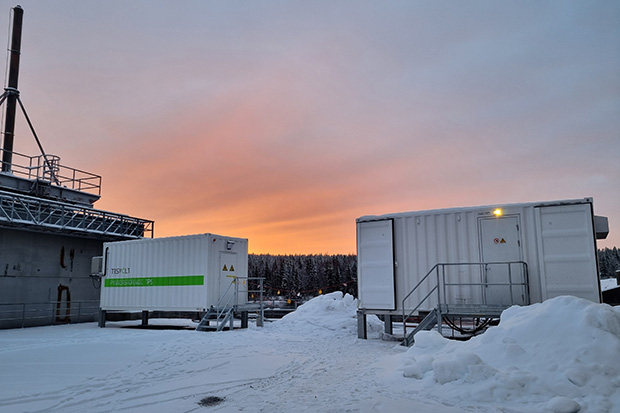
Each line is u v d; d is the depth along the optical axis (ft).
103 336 48.98
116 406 19.22
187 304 55.06
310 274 262.47
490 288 35.81
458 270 37.24
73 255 74.33
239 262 59.41
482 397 17.85
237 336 46.42
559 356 19.31
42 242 69.87
